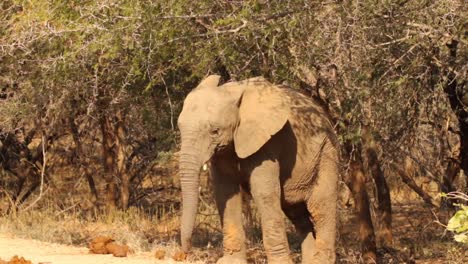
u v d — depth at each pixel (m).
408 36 12.69
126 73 15.38
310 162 11.93
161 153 16.77
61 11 14.49
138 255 14.22
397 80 13.59
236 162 11.73
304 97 12.14
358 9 12.34
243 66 14.00
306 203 12.21
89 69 15.88
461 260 16.45
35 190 24.69
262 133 11.34
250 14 12.82
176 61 14.49
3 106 17.14
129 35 13.55
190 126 11.14
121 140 22.20
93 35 14.08
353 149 14.42
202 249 17.31
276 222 11.55
